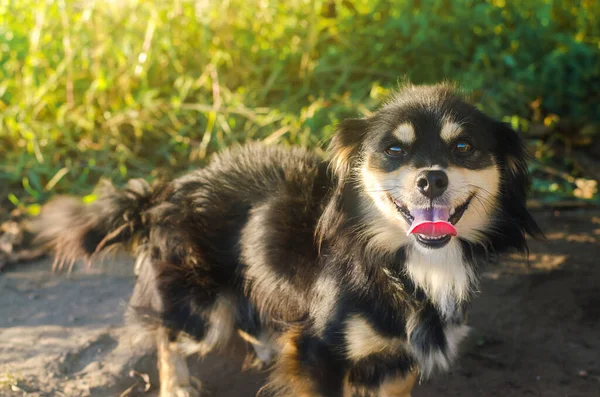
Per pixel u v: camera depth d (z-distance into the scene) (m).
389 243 0.75
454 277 0.77
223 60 1.51
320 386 0.76
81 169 1.33
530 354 0.94
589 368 0.91
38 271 1.11
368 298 0.75
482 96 1.43
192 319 0.84
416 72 1.54
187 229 0.84
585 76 1.57
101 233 0.89
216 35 1.50
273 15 1.55
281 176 0.84
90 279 1.09
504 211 0.77
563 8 1.72
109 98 1.42
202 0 1.49
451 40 1.59
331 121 1.36
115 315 1.00
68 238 0.90
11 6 1.46
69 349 0.92
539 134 1.48
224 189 0.85
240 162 0.87
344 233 0.76
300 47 1.53
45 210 0.94
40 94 1.37
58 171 1.30
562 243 1.17
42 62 1.41
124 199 0.88
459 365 0.92
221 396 0.87
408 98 0.77
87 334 0.96
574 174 1.41
